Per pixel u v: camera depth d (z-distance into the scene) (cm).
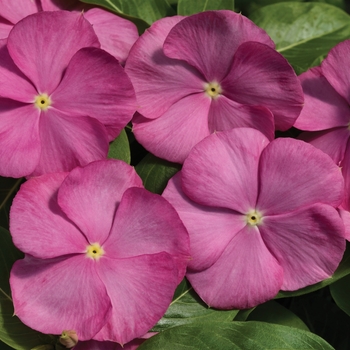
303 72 38
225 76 36
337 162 37
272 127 36
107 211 34
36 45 35
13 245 36
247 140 35
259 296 35
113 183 34
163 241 34
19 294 34
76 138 35
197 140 36
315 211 35
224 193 35
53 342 35
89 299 34
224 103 36
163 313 34
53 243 34
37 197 34
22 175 35
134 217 34
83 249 34
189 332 34
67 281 34
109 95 35
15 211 34
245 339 34
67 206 34
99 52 34
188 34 35
